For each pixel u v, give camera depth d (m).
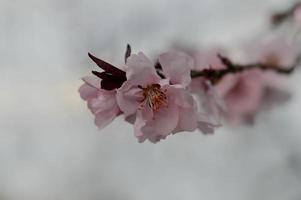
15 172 1.04
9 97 1.03
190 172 0.95
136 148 0.99
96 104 0.35
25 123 1.04
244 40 0.69
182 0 0.93
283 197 0.90
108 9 0.95
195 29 0.92
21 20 0.99
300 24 0.61
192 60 0.40
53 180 1.02
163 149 0.97
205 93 0.41
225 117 0.56
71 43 0.97
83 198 1.01
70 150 1.03
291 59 0.56
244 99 0.55
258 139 0.91
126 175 1.00
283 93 0.56
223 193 0.94
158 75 0.35
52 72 1.00
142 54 0.35
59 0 0.96
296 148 0.89
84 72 0.98
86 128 1.03
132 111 0.35
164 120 0.35
